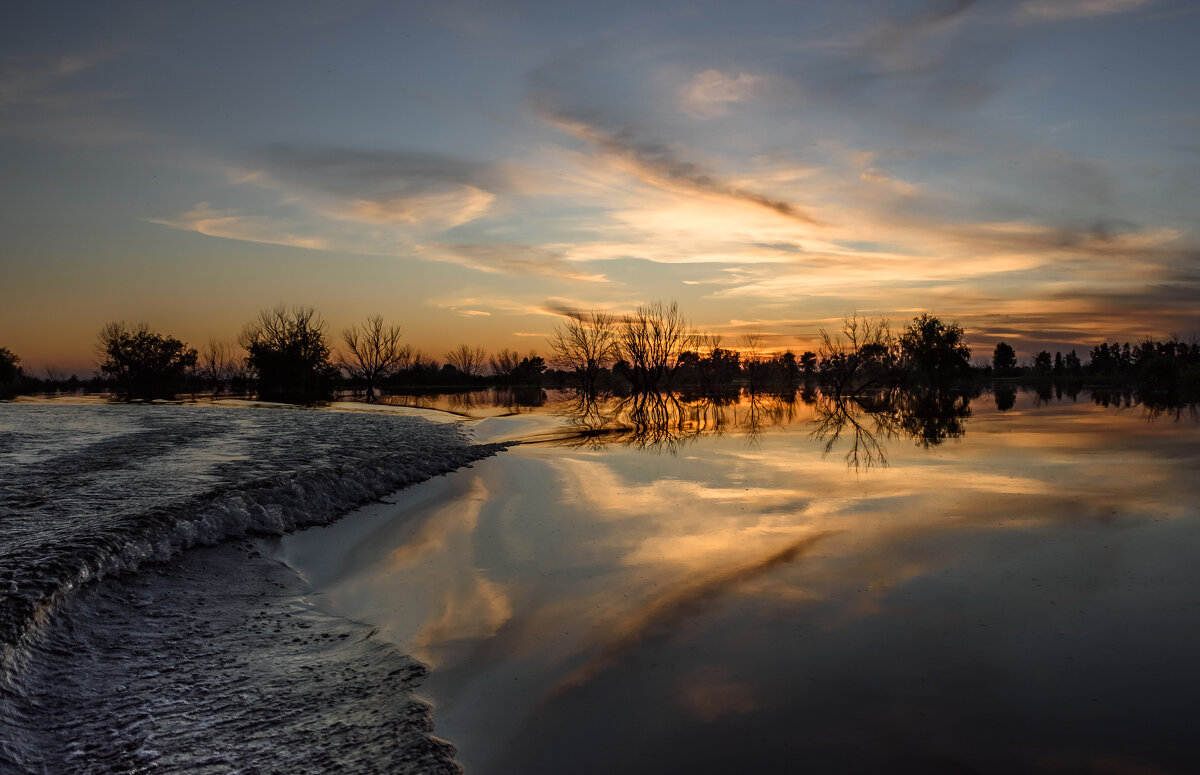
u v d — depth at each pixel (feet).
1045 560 32.76
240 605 27.78
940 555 33.78
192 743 17.84
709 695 20.88
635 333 174.60
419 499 48.32
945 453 69.67
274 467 54.13
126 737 17.90
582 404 147.64
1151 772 16.92
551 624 26.43
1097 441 76.89
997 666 22.31
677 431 97.45
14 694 18.84
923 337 221.46
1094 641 23.98
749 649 23.86
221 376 268.41
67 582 24.80
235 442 75.97
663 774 17.17
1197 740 18.19
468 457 66.59
